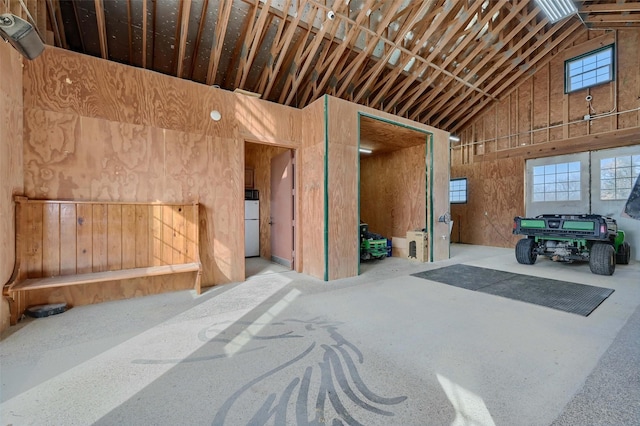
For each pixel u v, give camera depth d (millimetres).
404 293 3643
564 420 1431
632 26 5977
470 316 2848
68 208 3053
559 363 1965
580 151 6746
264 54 5301
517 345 2230
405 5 5117
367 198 7781
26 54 2314
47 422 1431
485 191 8594
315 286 3955
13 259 2648
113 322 2674
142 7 4066
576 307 3092
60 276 2975
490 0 5703
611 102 6324
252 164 6781
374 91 6910
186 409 1524
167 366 1938
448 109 7840
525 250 5480
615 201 6266
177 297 3434
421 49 6148
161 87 3602
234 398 1610
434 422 1427
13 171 2635
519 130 7926
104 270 3244
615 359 2010
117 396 1629
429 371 1875
